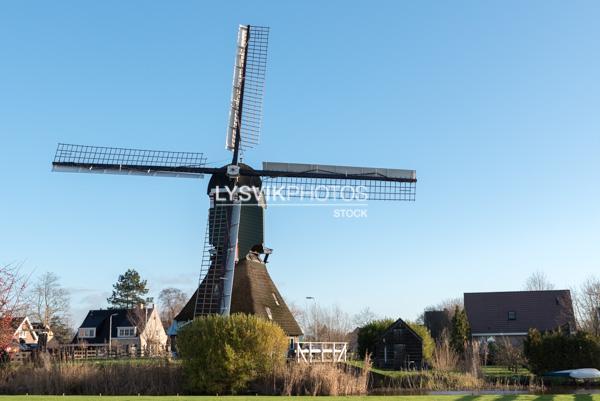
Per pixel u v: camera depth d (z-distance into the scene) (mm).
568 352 41125
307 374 31797
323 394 30953
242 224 36125
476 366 40688
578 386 37719
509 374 43562
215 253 35781
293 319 38844
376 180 38156
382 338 50594
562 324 65062
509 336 66125
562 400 22578
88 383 31609
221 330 31406
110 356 46469
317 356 37812
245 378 31172
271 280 38562
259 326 31906
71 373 32062
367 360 35156
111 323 83125
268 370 31844
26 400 21188
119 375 31953
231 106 37688
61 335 87812
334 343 38531
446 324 72125
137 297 97312
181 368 32375
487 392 34125
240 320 31891
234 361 30891
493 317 67875
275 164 37344
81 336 84562
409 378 37562
